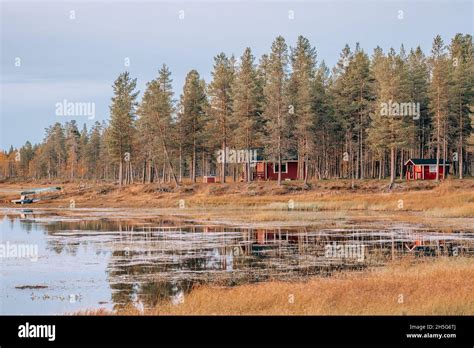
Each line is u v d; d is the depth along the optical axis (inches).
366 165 5664.4
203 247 1771.7
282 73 4443.9
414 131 4498.0
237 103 4475.9
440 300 871.7
